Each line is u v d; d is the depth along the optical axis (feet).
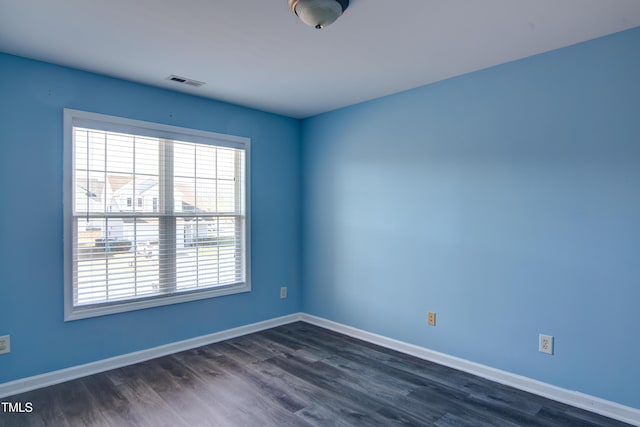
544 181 8.29
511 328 8.79
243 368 9.77
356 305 12.18
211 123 11.59
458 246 9.71
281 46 7.91
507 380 8.82
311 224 13.75
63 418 7.39
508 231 8.83
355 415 7.56
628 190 7.26
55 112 8.81
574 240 7.90
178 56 8.39
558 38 7.57
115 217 9.78
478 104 9.30
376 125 11.57
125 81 9.86
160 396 8.28
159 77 9.70
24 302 8.48
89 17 6.67
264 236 13.01
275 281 13.35
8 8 6.33
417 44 7.83
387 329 11.32
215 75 9.59
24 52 8.16
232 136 12.10
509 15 6.63
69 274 9.02
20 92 8.38
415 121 10.59
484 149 9.21
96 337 9.46
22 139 8.42
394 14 6.58
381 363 10.10
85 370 9.26
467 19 6.77
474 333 9.42
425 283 10.39
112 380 9.02
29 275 8.54
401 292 10.94
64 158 8.93
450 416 7.52
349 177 12.36
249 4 6.26
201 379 9.12
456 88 9.71
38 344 8.64
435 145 10.16
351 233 12.32
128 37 7.47
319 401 8.11
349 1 6.12
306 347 11.30
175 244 10.89
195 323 11.30
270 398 8.22
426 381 9.03
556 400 8.08
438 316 10.12
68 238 8.98
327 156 13.10
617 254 7.39
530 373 8.50
